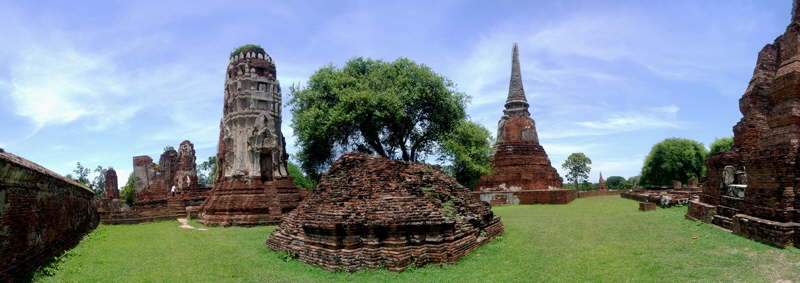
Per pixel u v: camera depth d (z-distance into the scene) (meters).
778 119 13.69
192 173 42.53
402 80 35.38
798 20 13.73
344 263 12.16
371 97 32.88
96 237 20.95
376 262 12.16
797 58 13.35
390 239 12.52
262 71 29.62
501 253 14.23
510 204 42.38
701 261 11.65
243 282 11.45
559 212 29.08
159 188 45.91
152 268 13.20
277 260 13.99
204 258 14.66
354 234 12.60
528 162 46.19
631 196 39.75
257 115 28.52
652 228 18.02
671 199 27.66
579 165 81.56
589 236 16.88
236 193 26.89
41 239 13.44
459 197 16.12
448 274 11.59
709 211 18.03
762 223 13.20
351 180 14.31
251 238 19.47
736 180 17.73
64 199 16.86
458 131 37.75
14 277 10.88
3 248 10.39
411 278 11.27
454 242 13.30
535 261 12.88
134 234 22.03
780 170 13.27
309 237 13.52
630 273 11.00
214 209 26.55
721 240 14.15
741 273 10.26
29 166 12.36
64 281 11.61
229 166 28.16
